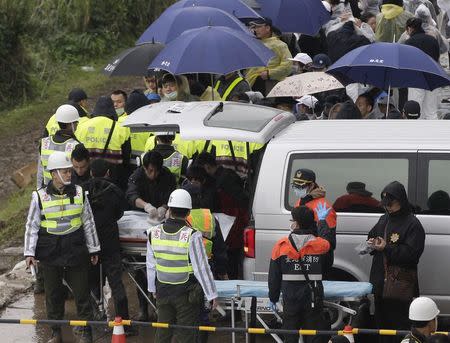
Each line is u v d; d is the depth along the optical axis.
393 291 33.22
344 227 35.12
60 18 91.44
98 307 38.69
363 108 47.72
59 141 40.12
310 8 59.16
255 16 55.78
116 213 36.88
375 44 44.72
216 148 40.78
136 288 42.41
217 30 45.25
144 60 51.00
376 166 35.16
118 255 37.19
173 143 41.44
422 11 62.94
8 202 60.00
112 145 42.09
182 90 49.97
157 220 37.25
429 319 26.88
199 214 34.97
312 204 33.75
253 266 35.62
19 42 81.06
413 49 44.44
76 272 36.06
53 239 35.53
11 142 72.00
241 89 51.38
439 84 46.81
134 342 37.19
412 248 32.84
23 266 45.97
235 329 31.47
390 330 30.69
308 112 48.22
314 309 32.12
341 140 35.84
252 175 39.34
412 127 37.31
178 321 32.56
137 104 45.69
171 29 51.62
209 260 35.22
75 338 37.69
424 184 34.72
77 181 37.75
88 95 80.88
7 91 80.19
